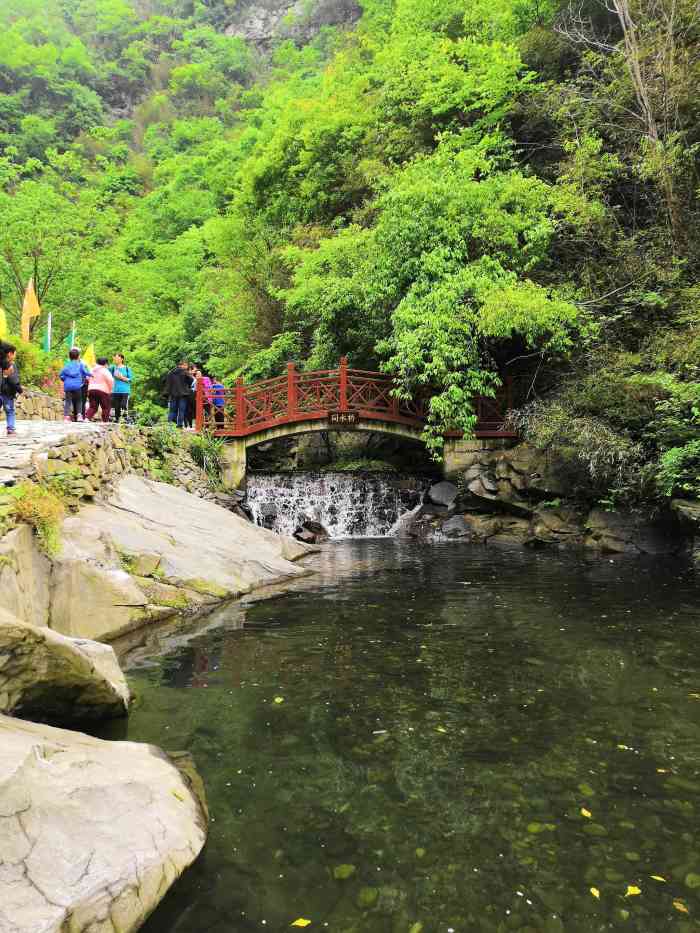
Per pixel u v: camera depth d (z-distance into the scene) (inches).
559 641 235.6
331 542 527.5
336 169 844.0
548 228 524.1
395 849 111.6
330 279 622.8
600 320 514.9
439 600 303.4
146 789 114.9
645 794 130.3
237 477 606.9
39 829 93.3
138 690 187.0
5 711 142.1
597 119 575.5
